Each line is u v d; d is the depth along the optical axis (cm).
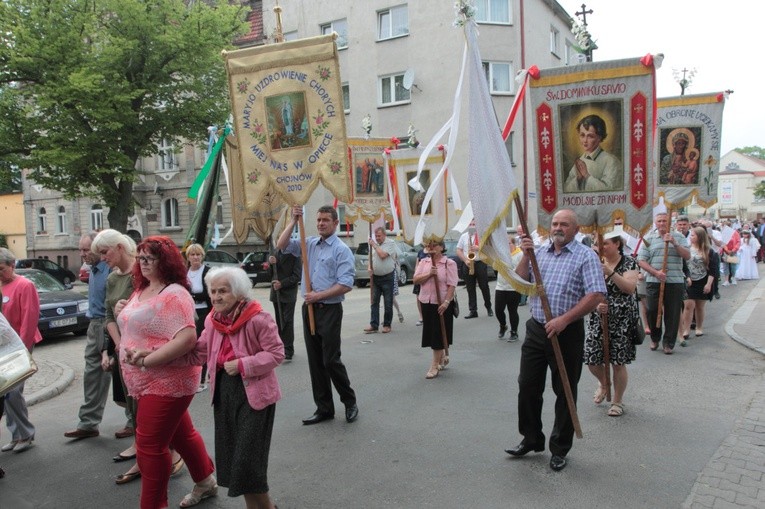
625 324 529
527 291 419
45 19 1898
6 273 503
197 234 709
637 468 415
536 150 488
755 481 389
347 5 2480
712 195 759
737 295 1432
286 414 568
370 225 1037
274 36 562
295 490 399
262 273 2081
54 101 1845
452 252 1903
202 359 353
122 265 458
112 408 621
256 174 543
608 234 542
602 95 468
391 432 506
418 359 793
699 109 757
